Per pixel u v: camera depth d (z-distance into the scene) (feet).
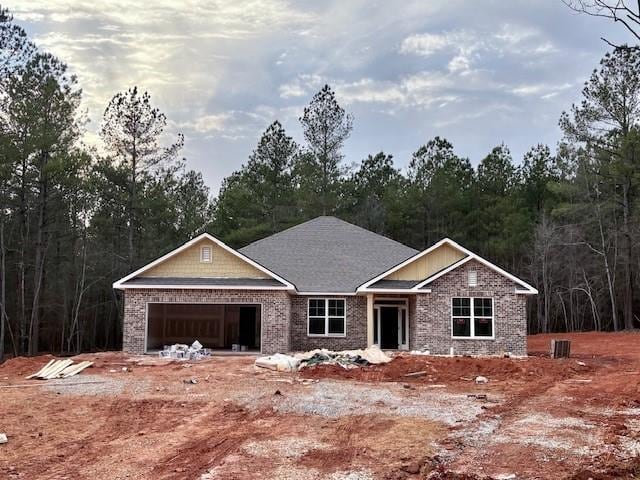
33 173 119.34
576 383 57.82
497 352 84.28
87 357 78.74
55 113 114.62
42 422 39.81
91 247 152.15
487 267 85.66
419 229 173.06
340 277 98.84
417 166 179.52
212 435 36.58
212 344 105.40
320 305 94.79
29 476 28.63
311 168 168.14
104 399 47.52
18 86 111.86
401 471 29.27
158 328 103.60
